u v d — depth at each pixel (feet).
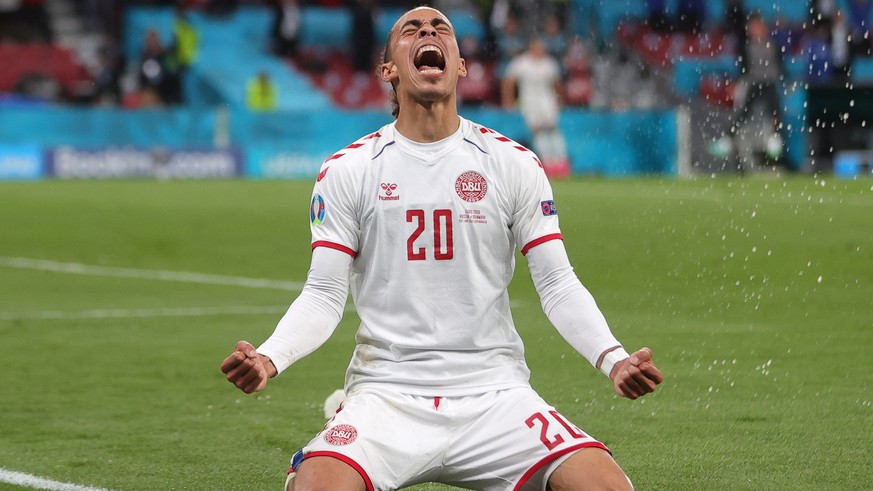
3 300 42.09
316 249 16.21
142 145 103.76
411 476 15.30
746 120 105.29
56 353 31.81
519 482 15.08
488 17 137.69
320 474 14.47
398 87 16.46
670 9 135.44
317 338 15.96
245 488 19.33
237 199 79.97
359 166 16.22
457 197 15.97
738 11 127.03
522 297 41.27
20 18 137.18
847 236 53.88
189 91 132.98
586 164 107.14
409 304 15.96
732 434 22.12
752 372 27.66
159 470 20.42
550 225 16.20
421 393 15.72
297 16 135.74
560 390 26.27
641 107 126.52
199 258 54.34
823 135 108.78
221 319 37.78
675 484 19.08
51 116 102.01
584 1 136.67
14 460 21.07
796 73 117.91
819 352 29.84
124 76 119.55
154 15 138.10
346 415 15.31
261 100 122.42
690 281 42.98
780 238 53.31
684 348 30.73
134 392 26.86
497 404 15.51
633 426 22.91
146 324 36.76
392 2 144.46
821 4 121.39
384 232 16.03
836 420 23.06
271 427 23.47
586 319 15.71
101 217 69.31
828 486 18.81
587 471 14.57
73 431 23.22
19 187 90.27
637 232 57.06
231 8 141.08
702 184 87.04
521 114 106.63
